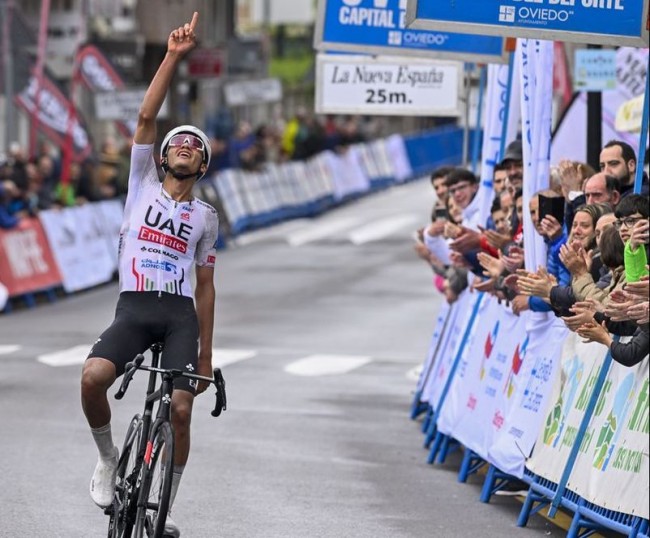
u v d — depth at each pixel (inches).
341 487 869.8
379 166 3914.9
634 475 655.1
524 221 842.2
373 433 1063.0
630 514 657.0
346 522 773.9
